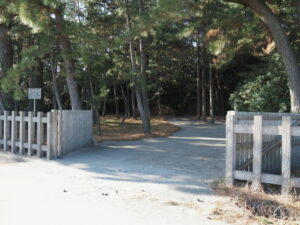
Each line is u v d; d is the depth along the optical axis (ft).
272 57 45.65
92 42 37.40
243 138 21.80
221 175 23.63
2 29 43.45
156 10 28.84
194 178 22.70
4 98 42.86
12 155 31.53
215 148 38.27
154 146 39.86
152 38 79.77
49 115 29.84
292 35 41.73
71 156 31.55
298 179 17.62
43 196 17.84
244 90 48.93
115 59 63.62
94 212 15.33
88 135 37.73
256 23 36.40
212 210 15.62
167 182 21.42
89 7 52.70
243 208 15.79
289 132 17.85
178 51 88.89
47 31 35.19
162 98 125.18
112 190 19.26
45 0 31.14
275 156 24.03
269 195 17.79
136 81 53.06
